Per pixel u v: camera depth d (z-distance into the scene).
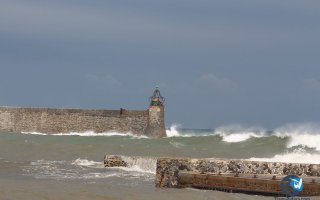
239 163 45.09
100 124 160.38
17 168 62.94
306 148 107.44
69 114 164.00
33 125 168.25
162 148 104.19
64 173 57.44
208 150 104.94
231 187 41.91
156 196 38.78
